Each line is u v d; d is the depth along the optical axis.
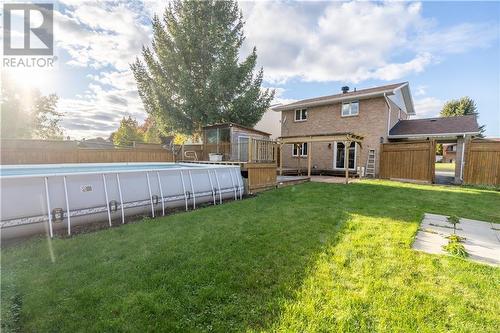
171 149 13.01
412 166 11.89
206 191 6.70
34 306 2.19
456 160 11.44
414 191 8.61
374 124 13.66
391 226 4.50
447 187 9.73
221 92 14.96
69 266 2.94
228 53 15.13
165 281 2.63
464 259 3.18
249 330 1.94
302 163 16.98
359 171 13.42
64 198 4.29
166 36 15.36
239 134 12.89
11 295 2.33
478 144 10.45
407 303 2.28
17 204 3.81
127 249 3.45
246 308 2.21
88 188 4.60
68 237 3.99
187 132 16.38
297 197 7.44
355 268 2.92
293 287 2.52
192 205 6.34
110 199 4.83
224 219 4.98
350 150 14.72
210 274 2.76
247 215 5.29
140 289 2.48
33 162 8.78
